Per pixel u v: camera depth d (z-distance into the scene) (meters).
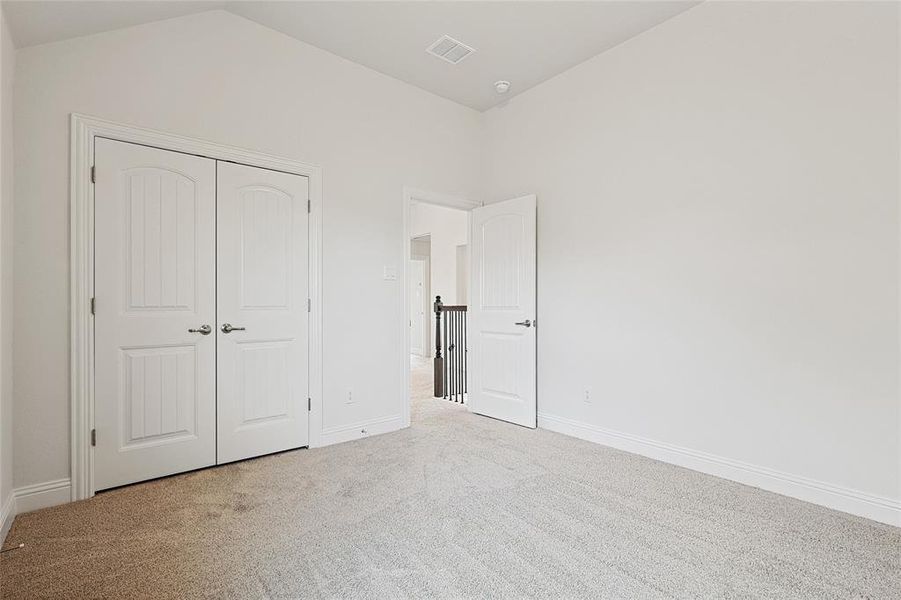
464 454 3.13
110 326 2.48
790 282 2.46
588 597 1.60
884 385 2.17
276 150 3.11
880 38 2.18
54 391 2.32
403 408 3.81
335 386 3.40
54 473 2.32
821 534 2.04
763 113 2.56
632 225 3.20
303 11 2.90
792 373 2.46
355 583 1.66
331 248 3.38
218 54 2.88
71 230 2.36
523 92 4.03
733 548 1.92
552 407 3.76
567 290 3.64
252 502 2.35
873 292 2.20
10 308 2.15
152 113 2.62
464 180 4.29
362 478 2.68
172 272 2.69
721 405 2.73
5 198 2.05
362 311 3.55
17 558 1.83
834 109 2.31
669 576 1.72
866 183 2.22
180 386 2.72
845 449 2.28
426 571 1.74
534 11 2.89
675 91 2.96
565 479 2.68
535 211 3.83
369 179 3.60
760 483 2.56
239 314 2.95
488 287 4.21
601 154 3.40
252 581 1.68
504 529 2.07
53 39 2.30
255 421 3.03
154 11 2.50
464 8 2.86
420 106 3.94
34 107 2.27
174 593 1.61
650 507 2.30
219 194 2.87
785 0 2.48
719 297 2.74
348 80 3.48
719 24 2.74
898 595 1.62
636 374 3.17
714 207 2.77
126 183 2.54
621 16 2.95
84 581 1.67
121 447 2.53
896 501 2.13
